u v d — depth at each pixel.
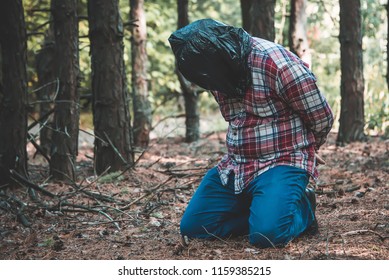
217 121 15.50
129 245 4.78
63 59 7.01
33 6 12.91
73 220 5.53
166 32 15.04
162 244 4.79
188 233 4.76
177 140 11.61
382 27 14.35
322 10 13.76
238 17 17.52
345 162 8.19
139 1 10.58
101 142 7.32
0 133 6.59
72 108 7.08
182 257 4.45
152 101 14.91
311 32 14.44
